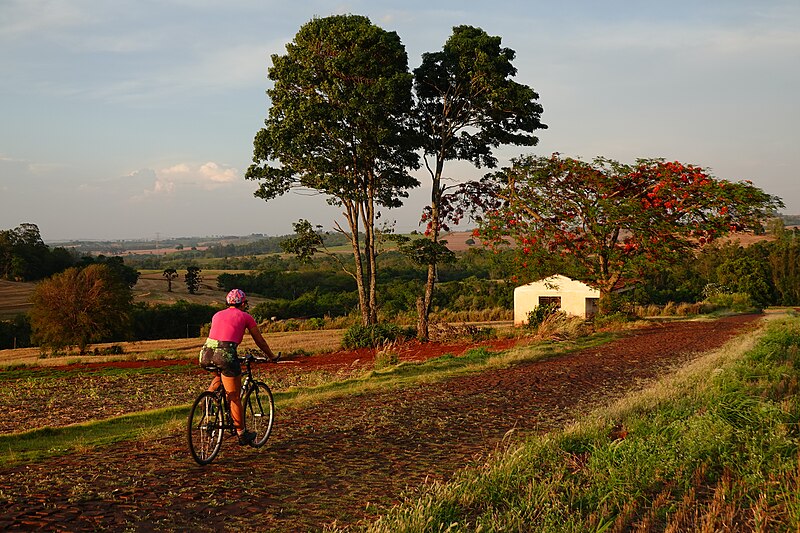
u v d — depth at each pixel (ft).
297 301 277.64
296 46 95.35
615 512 18.20
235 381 24.75
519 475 20.97
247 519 17.90
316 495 20.22
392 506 18.94
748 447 23.43
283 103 93.50
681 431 25.63
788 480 19.99
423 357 82.23
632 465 21.39
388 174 102.83
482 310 203.51
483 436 29.43
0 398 58.90
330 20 93.81
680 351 68.85
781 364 48.42
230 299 25.00
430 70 101.04
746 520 17.51
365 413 34.78
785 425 26.61
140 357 108.37
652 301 228.43
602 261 119.44
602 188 112.06
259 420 27.76
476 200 113.09
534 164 118.42
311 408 36.81
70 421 45.21
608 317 114.62
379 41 91.09
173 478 21.80
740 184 109.09
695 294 268.00
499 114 102.37
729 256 284.61
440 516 17.37
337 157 95.81
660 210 109.91
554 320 99.09
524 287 144.05
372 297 105.81
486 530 16.67
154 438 28.84
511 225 114.83
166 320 245.04
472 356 67.51
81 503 18.84
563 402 38.78
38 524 16.89
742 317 140.26
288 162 97.14
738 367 43.70
